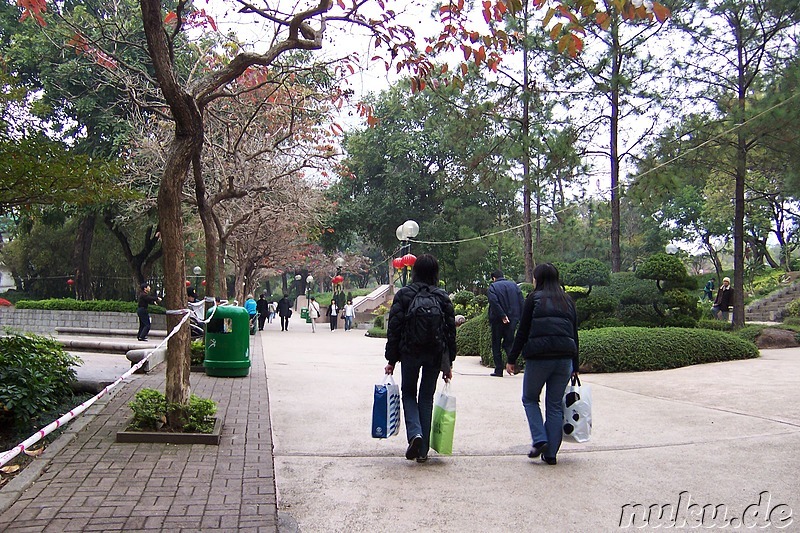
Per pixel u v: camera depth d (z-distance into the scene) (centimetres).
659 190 1738
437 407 547
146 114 2125
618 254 1989
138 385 870
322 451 580
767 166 2105
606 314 1474
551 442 534
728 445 585
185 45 1476
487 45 674
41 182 699
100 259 3472
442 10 680
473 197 3512
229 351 1021
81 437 580
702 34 1752
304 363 1318
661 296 1457
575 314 558
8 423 635
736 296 1866
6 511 390
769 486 469
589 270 1485
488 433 654
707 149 1720
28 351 704
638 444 601
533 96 2002
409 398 543
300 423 698
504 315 1066
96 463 498
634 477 499
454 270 3566
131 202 2184
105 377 931
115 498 418
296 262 3794
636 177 1803
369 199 3659
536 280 570
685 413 737
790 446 574
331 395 880
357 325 3891
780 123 1494
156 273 3606
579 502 445
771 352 1368
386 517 418
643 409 768
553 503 443
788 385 888
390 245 3847
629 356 1098
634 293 1460
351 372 1147
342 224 3634
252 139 1446
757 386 888
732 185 3172
